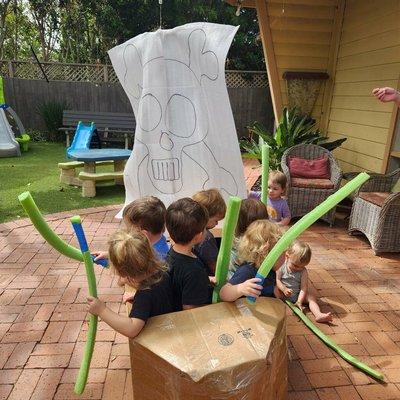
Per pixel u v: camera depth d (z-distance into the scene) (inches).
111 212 189.2
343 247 156.7
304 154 201.9
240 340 56.2
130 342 60.4
